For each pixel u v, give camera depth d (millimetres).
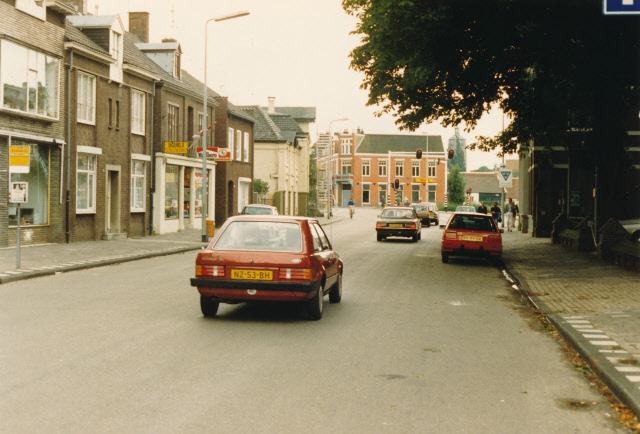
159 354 7348
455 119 21531
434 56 17172
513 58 17938
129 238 29016
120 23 27938
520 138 25359
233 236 9945
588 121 20469
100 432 4730
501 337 8867
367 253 24031
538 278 15422
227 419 5082
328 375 6547
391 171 110688
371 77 20688
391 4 16484
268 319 9898
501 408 5559
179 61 36062
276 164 56906
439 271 17859
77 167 25188
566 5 15844
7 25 20359
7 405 5352
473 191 123500
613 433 4973
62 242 24000
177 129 34906
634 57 17344
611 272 16344
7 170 20797
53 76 23234
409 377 6547
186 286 13562
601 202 21094
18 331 8555
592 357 7105
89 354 7289
